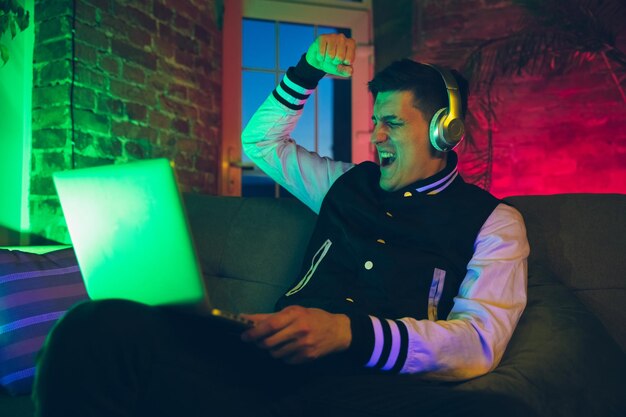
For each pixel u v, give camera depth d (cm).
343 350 88
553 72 336
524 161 342
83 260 89
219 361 82
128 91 262
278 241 161
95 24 245
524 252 112
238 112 345
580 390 94
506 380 88
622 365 104
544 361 97
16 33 234
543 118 340
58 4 234
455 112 115
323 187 143
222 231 171
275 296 155
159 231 75
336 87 380
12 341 138
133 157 265
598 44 319
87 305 76
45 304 147
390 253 112
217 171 334
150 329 78
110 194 79
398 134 118
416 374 93
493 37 350
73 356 72
